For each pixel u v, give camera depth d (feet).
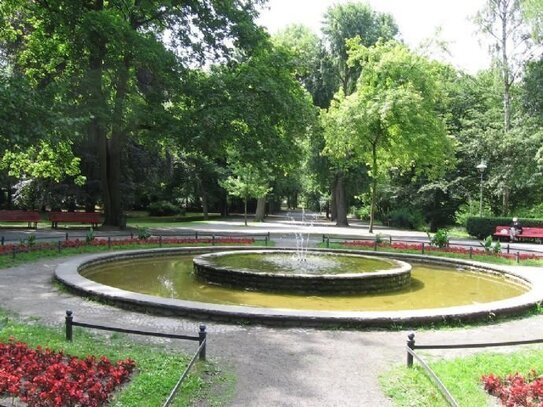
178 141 82.89
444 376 21.02
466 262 57.77
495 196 129.39
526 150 106.22
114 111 76.79
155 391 18.56
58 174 86.53
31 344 23.00
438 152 98.37
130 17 84.23
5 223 101.09
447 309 32.30
